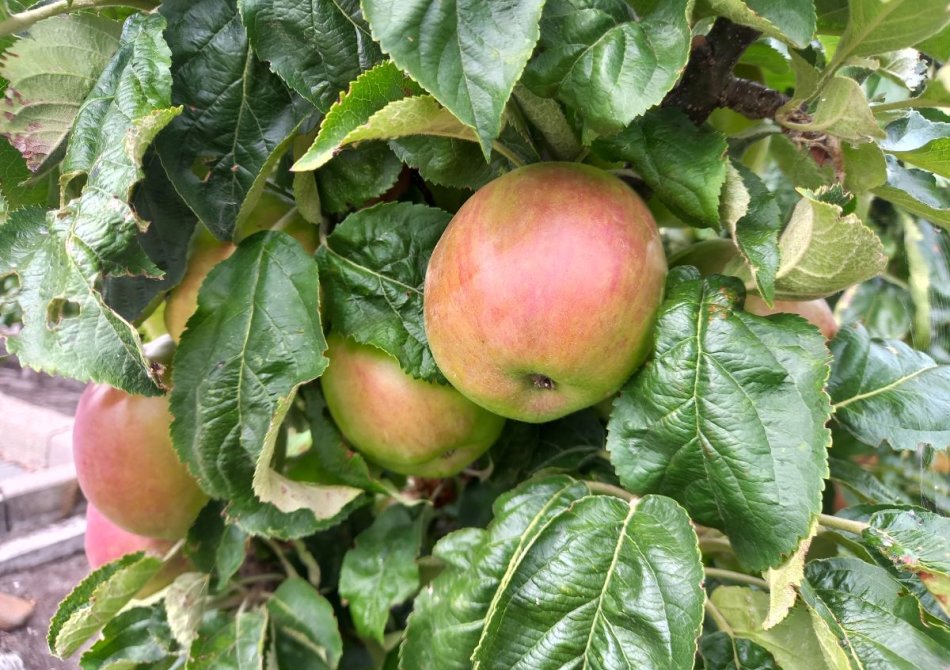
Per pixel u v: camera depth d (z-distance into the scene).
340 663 0.33
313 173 0.26
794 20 0.19
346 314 0.25
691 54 0.23
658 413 0.20
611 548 0.21
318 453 0.30
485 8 0.16
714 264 0.26
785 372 0.19
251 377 0.24
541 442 0.30
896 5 0.20
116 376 0.20
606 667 0.20
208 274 0.25
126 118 0.20
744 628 0.24
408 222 0.26
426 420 0.26
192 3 0.23
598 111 0.19
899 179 0.28
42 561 0.92
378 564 0.29
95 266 0.20
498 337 0.20
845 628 0.22
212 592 0.32
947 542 0.21
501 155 0.24
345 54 0.21
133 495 0.31
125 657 0.32
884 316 0.50
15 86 0.23
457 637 0.23
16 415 1.39
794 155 0.29
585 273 0.20
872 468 0.35
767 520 0.19
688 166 0.20
